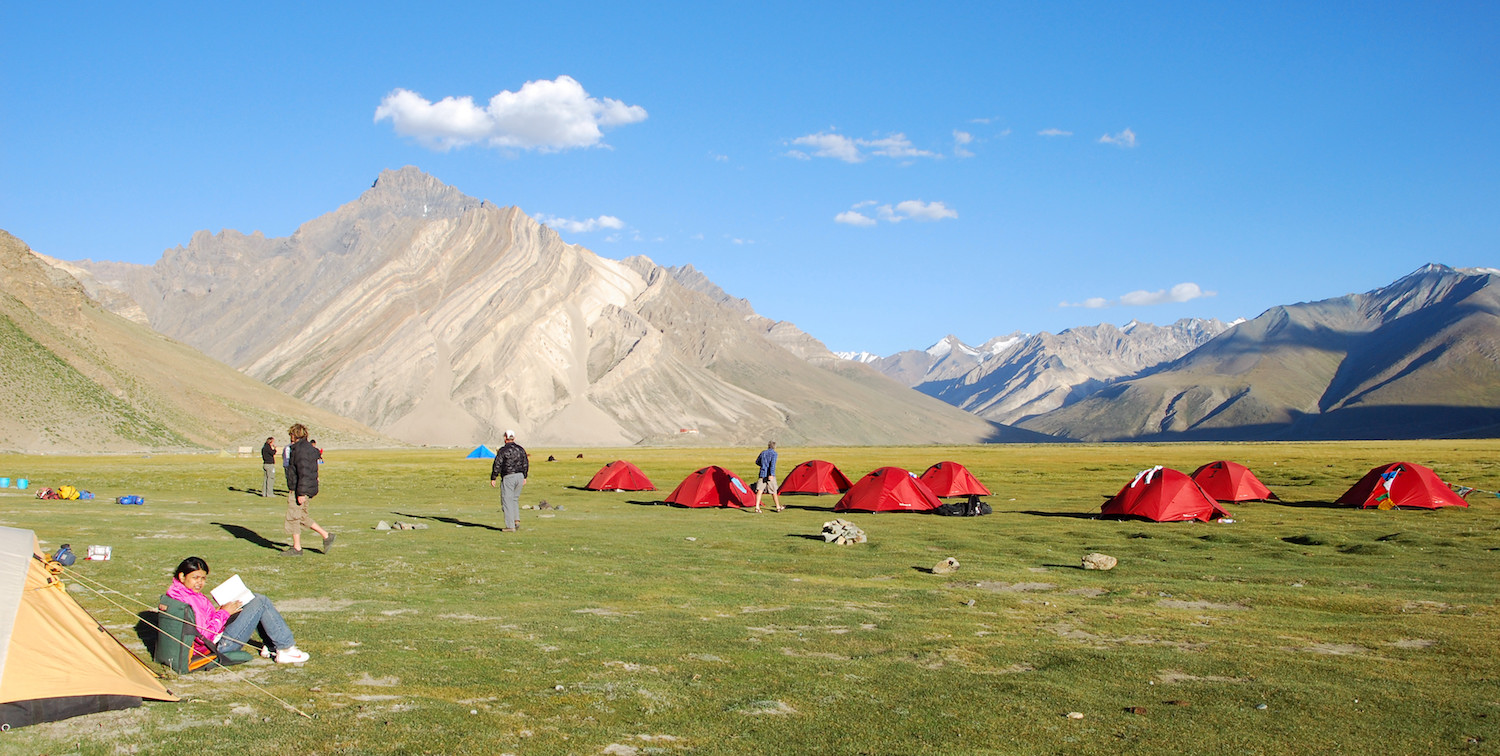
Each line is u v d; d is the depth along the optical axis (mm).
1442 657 11805
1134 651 12031
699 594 16062
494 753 8039
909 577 18453
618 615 14086
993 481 55438
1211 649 12211
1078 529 27969
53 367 152750
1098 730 8875
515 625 13250
